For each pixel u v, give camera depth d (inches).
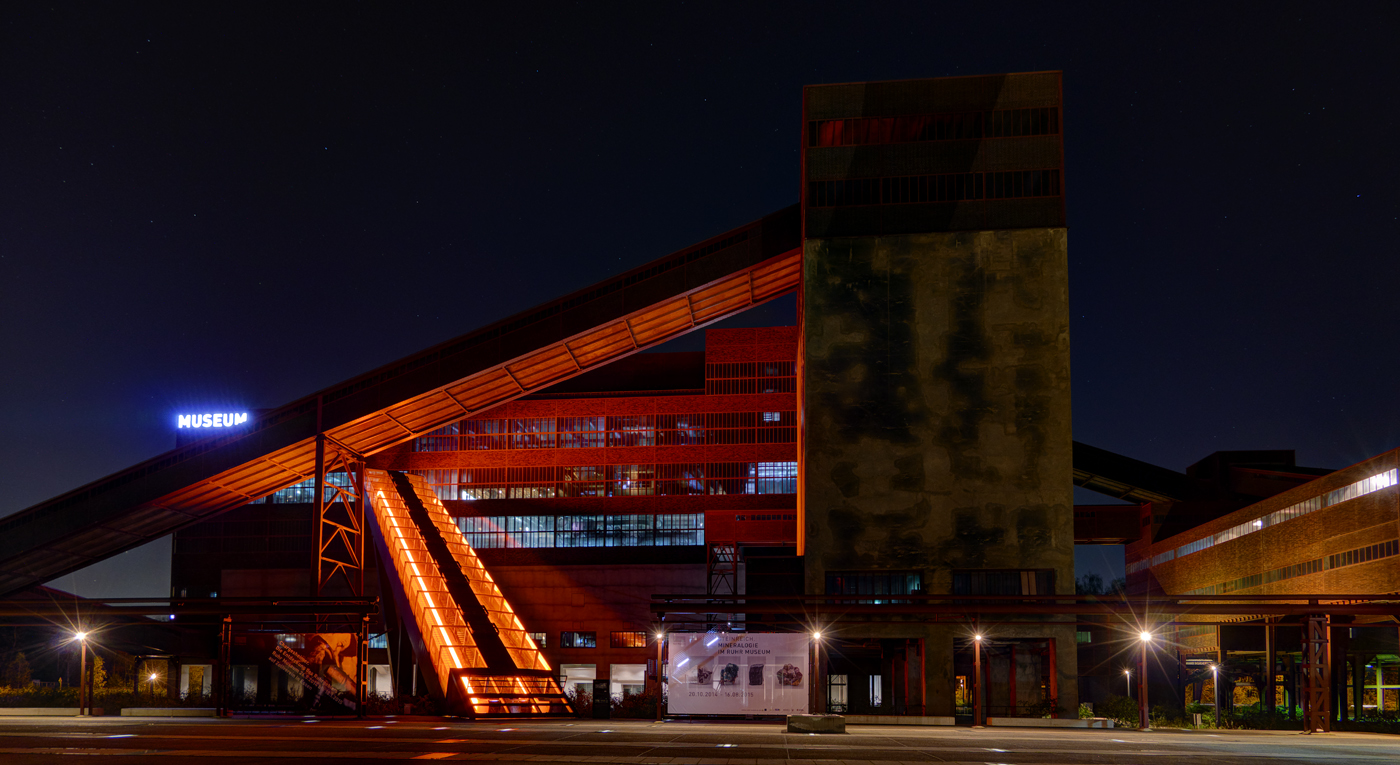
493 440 3673.7
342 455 3058.6
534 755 1142.3
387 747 1228.5
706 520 3388.3
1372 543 2315.5
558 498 3604.8
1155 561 3996.1
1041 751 1304.1
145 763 1034.7
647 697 2338.8
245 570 3703.3
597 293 2728.8
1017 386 2416.3
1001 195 2488.9
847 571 2383.1
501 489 3636.8
